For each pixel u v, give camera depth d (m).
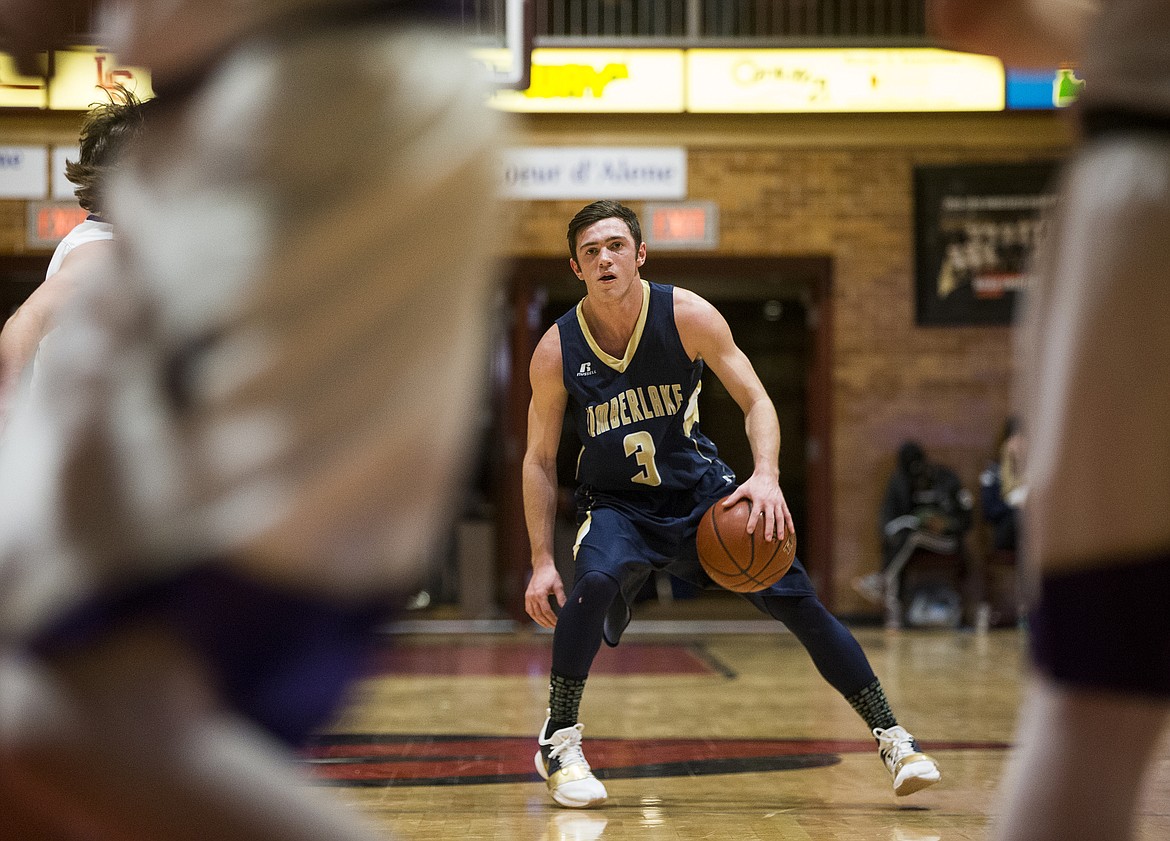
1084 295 2.06
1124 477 2.02
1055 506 2.07
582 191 19.38
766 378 22.53
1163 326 2.01
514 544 19.34
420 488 1.61
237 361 1.48
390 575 1.62
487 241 1.65
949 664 14.17
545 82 19.31
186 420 1.48
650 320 6.25
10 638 1.44
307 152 1.52
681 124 19.45
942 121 19.52
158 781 1.41
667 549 6.39
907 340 19.62
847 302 19.61
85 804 1.41
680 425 6.40
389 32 1.59
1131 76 2.09
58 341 1.59
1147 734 2.06
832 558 19.55
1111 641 2.02
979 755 7.95
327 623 1.57
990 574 19.36
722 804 6.28
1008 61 2.39
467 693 11.60
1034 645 2.14
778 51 19.45
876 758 7.85
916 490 18.84
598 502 6.50
